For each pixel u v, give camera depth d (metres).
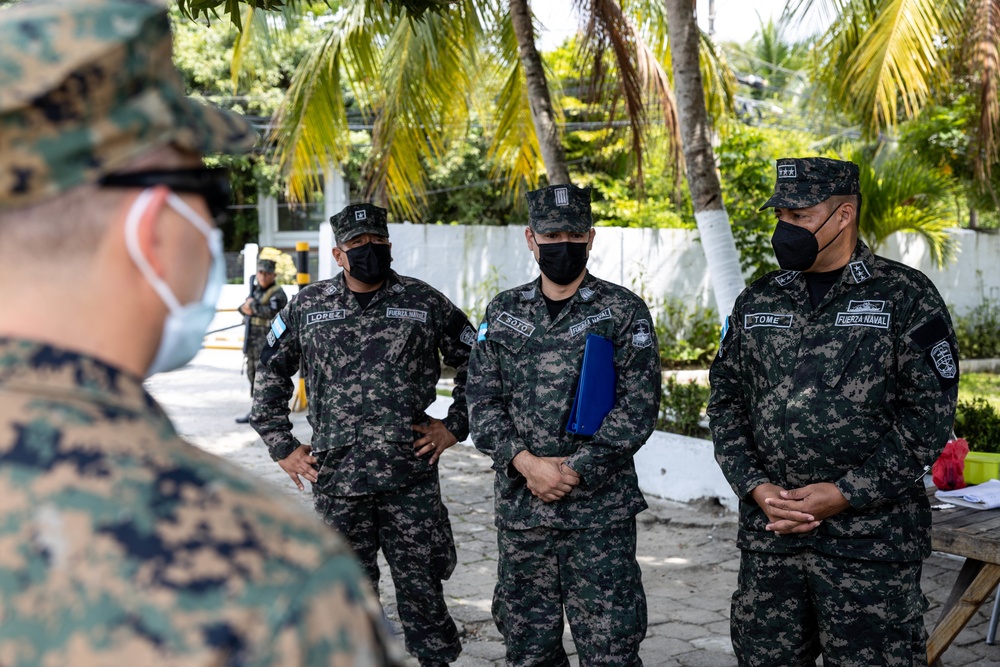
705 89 9.03
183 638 0.67
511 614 3.15
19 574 0.70
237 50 8.60
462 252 11.77
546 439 3.12
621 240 12.72
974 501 3.59
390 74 8.72
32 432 0.75
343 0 8.52
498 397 3.26
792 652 2.86
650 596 4.65
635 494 3.13
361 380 3.51
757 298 2.97
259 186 18.11
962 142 11.92
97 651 0.67
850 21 7.59
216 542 0.72
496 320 3.29
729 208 12.27
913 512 2.75
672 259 13.06
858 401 2.72
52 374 0.79
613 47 7.35
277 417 3.68
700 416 6.98
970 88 7.66
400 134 9.13
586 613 3.02
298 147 8.98
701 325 13.04
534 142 9.69
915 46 6.86
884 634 2.68
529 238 3.23
